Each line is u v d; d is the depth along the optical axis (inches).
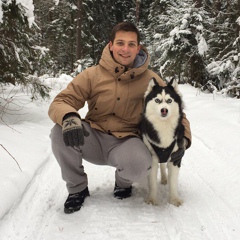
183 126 108.0
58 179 128.8
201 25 359.3
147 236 87.4
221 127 195.6
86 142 104.4
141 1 858.1
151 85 104.8
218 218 97.7
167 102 100.3
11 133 173.9
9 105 244.8
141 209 104.7
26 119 225.0
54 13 786.8
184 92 329.7
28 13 212.8
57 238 86.6
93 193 117.2
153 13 644.7
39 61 246.4
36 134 184.4
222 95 305.0
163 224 94.4
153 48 436.1
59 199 112.4
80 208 103.7
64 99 101.3
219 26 354.0
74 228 91.8
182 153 105.9
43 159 145.6
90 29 807.7
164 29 428.8
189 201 110.3
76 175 103.3
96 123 109.5
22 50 225.3
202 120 220.8
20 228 91.6
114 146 106.1
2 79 223.3
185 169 141.6
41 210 102.7
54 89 348.5
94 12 809.5
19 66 223.8
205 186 123.2
